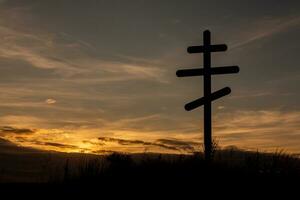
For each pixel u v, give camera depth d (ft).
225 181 30.68
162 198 28.32
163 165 33.86
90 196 29.71
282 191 29.25
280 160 33.71
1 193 31.35
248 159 33.94
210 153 36.52
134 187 30.53
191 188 29.76
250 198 28.09
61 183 34.19
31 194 30.94
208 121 41.19
